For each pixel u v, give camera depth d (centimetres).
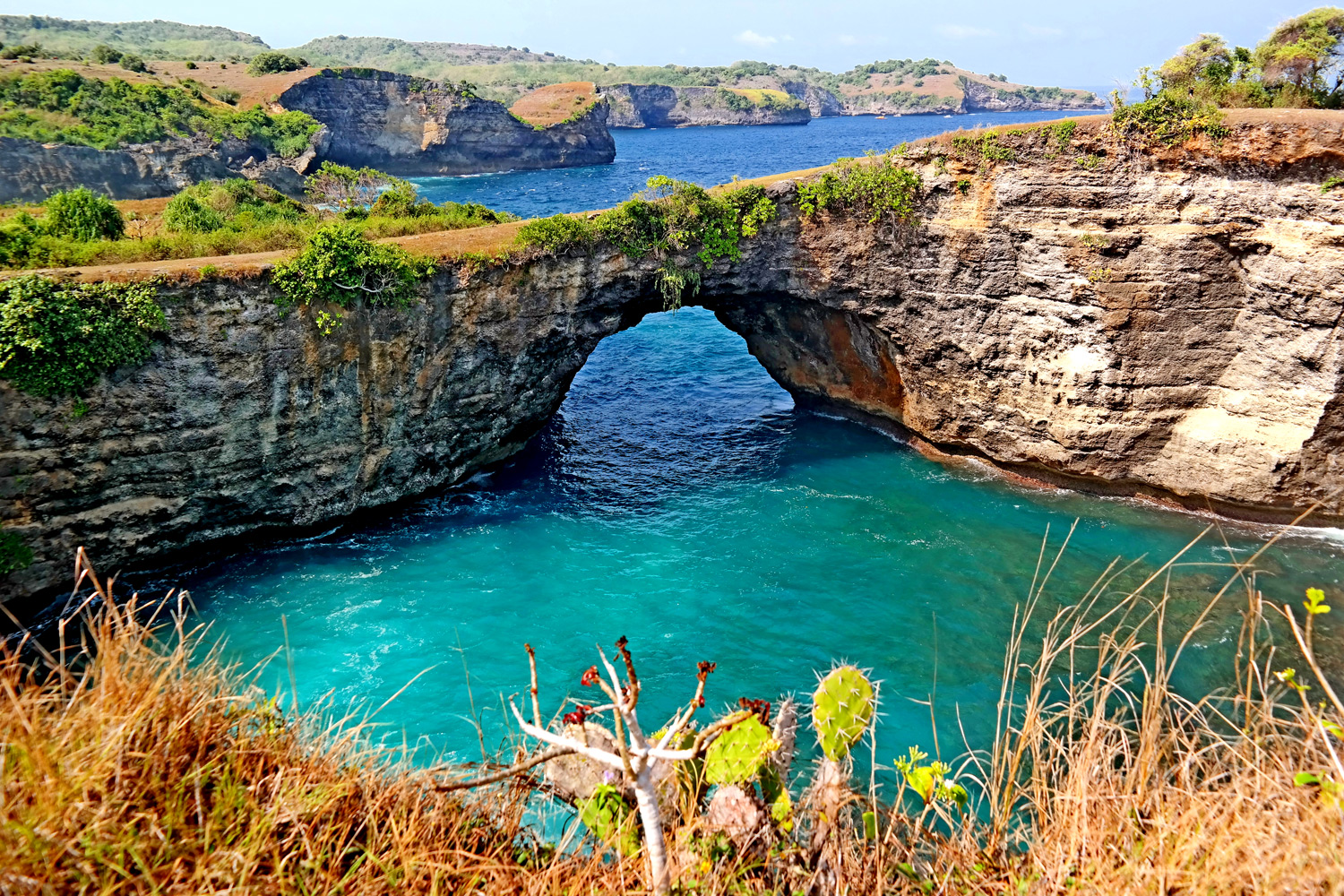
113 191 9462
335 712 2247
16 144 8794
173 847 571
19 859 515
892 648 2527
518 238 3319
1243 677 2244
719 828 719
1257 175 2936
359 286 2970
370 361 3108
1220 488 3209
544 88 18288
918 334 3659
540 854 754
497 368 3450
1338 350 2877
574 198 11950
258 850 584
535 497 3562
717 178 13838
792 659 2491
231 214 5466
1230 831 554
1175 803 610
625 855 707
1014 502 3447
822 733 776
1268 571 2842
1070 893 588
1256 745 606
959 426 3756
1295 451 3030
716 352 5428
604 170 15712
